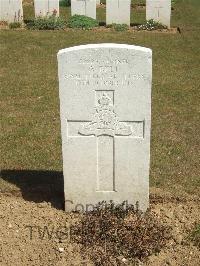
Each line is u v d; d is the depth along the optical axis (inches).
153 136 118.0
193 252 76.0
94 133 80.6
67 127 80.5
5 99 142.1
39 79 159.3
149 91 76.8
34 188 94.0
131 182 83.9
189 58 183.8
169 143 114.3
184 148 111.8
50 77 161.5
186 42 205.2
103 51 74.9
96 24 230.2
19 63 175.8
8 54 185.5
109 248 75.5
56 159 106.0
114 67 75.8
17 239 79.1
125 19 232.5
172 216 85.0
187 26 234.2
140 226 78.8
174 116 130.7
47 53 187.0
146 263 73.4
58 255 75.3
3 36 209.2
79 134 80.9
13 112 132.4
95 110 79.0
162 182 96.2
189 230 80.5
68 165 83.1
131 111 78.6
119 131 80.2
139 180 83.5
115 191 84.9
